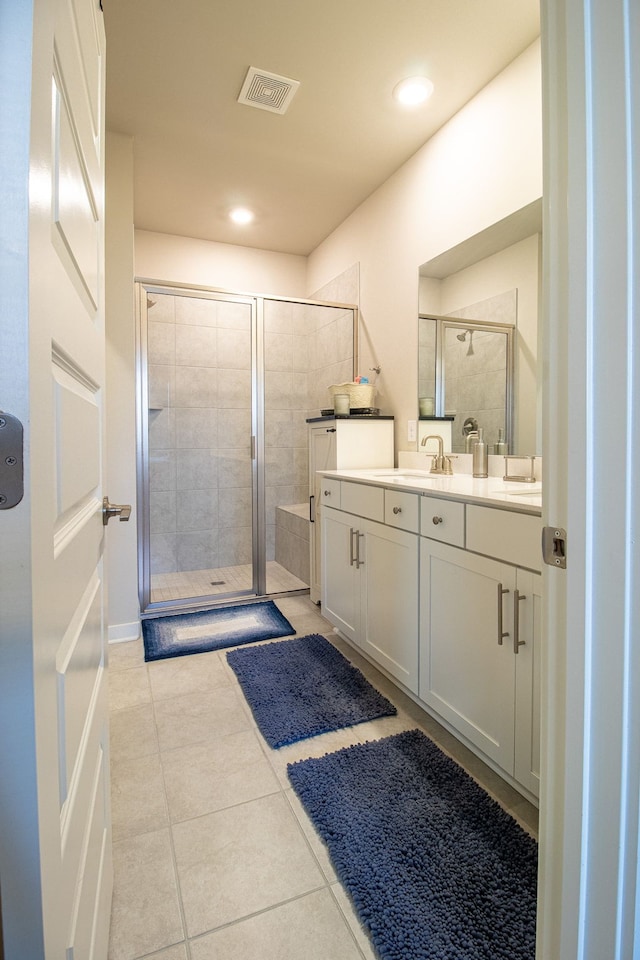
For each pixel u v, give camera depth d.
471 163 2.20
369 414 2.84
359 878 1.11
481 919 1.02
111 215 2.45
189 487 3.26
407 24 1.77
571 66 0.53
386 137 2.45
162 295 3.09
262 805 1.37
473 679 1.48
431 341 2.51
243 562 3.41
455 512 1.54
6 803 0.39
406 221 2.67
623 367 0.50
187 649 2.40
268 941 0.99
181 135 2.44
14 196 0.39
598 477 0.53
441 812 1.31
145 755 1.58
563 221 0.57
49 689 0.45
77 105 0.66
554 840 0.60
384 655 1.99
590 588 0.54
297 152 2.59
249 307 3.29
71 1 0.61
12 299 0.38
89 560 0.77
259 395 3.32
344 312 3.34
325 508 2.61
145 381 2.97
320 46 1.88
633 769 0.51
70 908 0.55
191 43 1.86
